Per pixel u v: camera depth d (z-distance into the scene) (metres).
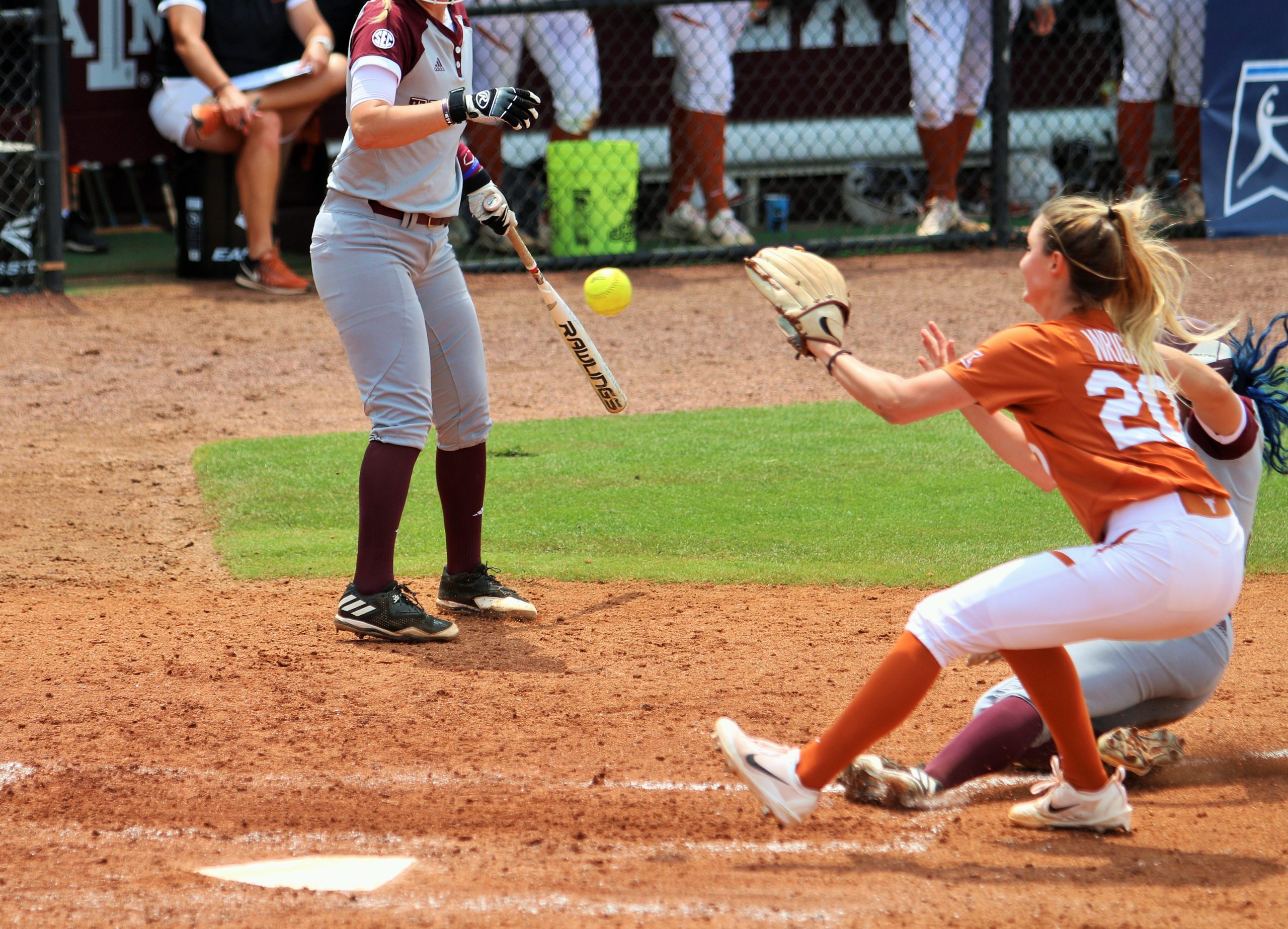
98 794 11.09
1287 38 40.09
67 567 17.91
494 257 41.12
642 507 20.14
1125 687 10.95
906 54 47.12
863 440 23.80
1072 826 10.38
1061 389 9.59
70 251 43.59
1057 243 9.87
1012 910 8.98
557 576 17.52
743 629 15.59
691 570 17.59
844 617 15.95
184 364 29.88
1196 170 42.88
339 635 15.41
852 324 33.06
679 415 25.73
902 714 9.60
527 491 20.91
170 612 16.17
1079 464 9.59
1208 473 9.77
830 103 47.03
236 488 21.30
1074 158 47.66
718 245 42.34
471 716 12.95
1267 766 11.81
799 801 9.73
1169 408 9.94
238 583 17.33
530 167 44.12
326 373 29.36
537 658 14.67
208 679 13.88
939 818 10.78
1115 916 8.88
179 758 11.86
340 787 11.28
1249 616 15.93
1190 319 11.95
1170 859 9.91
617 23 44.59
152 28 42.66
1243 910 8.98
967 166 48.66
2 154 35.25
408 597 15.30
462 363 15.72
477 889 9.37
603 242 40.56
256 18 36.25
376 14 14.39
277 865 9.78
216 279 39.00
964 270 39.25
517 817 10.72
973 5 41.38
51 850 10.04
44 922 8.84
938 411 9.67
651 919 8.87
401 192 14.65
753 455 22.86
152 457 23.33
